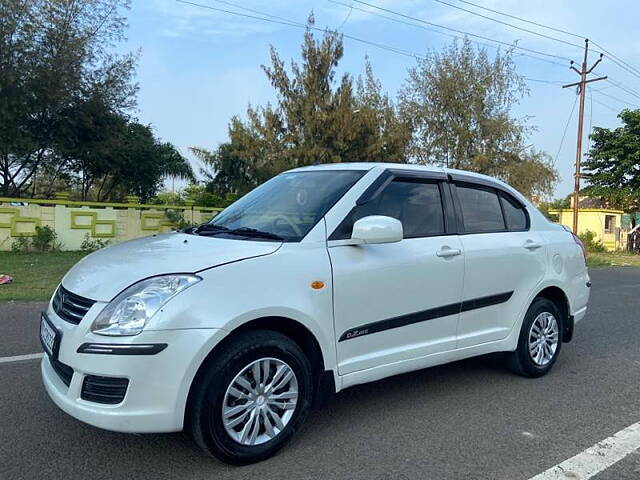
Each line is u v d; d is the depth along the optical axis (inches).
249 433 128.4
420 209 170.4
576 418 165.0
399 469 130.1
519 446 144.6
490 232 188.1
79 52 793.6
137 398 115.2
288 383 134.6
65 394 123.2
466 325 176.2
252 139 933.2
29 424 148.7
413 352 160.7
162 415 116.6
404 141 987.9
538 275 198.8
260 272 130.0
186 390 118.3
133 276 123.9
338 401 174.4
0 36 709.9
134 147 984.9
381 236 141.1
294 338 141.6
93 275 131.2
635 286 511.2
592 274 640.4
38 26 757.3
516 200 205.9
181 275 122.6
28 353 212.7
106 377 115.5
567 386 195.3
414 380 197.3
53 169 922.7
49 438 140.9
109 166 957.2
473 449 141.9
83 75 820.0
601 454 141.2
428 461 134.6
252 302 125.8
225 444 124.6
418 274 159.6
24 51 732.0
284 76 909.8
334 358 142.3
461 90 1096.8
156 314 116.6
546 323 205.8
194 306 119.4
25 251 582.9
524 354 196.9
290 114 903.1
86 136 874.1
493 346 185.5
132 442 139.9
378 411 166.1
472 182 190.2
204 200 970.1
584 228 1304.1
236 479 123.2
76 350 118.5
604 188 1317.7
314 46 898.7
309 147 893.8
